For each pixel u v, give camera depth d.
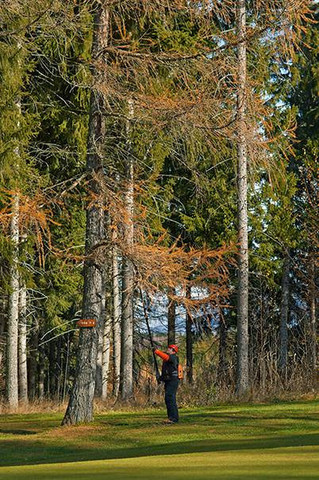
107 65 16.11
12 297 25.12
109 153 18.92
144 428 14.81
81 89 22.59
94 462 5.75
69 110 24.33
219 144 16.61
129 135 18.66
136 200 18.78
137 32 20.83
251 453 6.17
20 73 21.38
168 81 16.72
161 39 21.92
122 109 16.66
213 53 16.33
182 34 22.33
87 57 21.31
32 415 20.36
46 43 21.00
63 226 25.31
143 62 16.28
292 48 16.16
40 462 10.89
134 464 5.22
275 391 22.89
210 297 15.90
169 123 15.95
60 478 4.16
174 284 15.55
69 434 14.49
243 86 15.92
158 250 15.38
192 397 22.42
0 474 4.59
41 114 24.70
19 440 13.96
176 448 11.42
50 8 16.72
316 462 4.85
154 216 20.62
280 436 12.56
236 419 15.70
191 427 14.64
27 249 22.92
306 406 18.41
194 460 5.49
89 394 16.42
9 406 24.52
